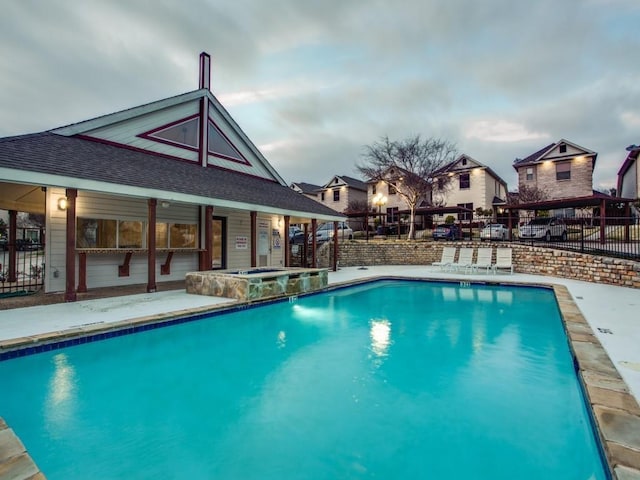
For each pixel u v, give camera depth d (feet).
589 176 82.69
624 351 14.65
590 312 22.16
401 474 9.28
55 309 22.08
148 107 37.60
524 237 59.93
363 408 12.92
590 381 11.44
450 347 19.86
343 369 16.84
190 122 42.11
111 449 10.30
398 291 38.01
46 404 12.90
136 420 11.98
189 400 13.58
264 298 27.22
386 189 104.37
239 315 24.84
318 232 75.87
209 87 45.44
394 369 16.75
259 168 52.44
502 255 47.57
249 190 41.37
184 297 27.04
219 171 44.86
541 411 12.45
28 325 18.04
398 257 62.34
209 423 11.86
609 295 28.76
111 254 32.63
